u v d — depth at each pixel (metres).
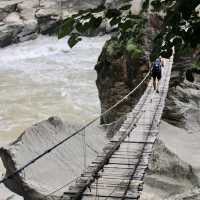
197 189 8.23
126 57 21.23
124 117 17.72
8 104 33.06
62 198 8.55
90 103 33.59
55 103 33.50
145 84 21.14
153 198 11.75
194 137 18.14
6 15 54.31
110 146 12.38
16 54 50.69
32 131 14.38
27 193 11.84
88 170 10.22
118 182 9.49
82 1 56.72
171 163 13.04
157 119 15.85
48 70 43.84
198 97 20.83
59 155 13.92
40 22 55.28
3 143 25.38
